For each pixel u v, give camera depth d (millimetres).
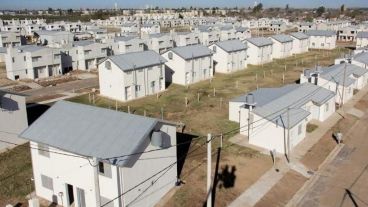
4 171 28984
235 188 26016
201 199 24453
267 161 30328
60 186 23984
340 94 46906
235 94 52656
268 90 41969
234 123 39531
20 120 34656
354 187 26734
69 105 25500
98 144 21750
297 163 30125
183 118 41688
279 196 25516
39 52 65438
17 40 95438
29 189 26250
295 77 64062
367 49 77188
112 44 81375
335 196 25578
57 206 24281
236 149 32469
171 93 53969
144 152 22453
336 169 29531
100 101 49844
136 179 22203
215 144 33656
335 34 104750
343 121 40656
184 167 28828
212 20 179125
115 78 49906
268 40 83562
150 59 53594
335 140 35188
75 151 21641
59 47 74438
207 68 64875
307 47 99750
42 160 24297
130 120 23094
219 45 69500
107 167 21312
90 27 139375
